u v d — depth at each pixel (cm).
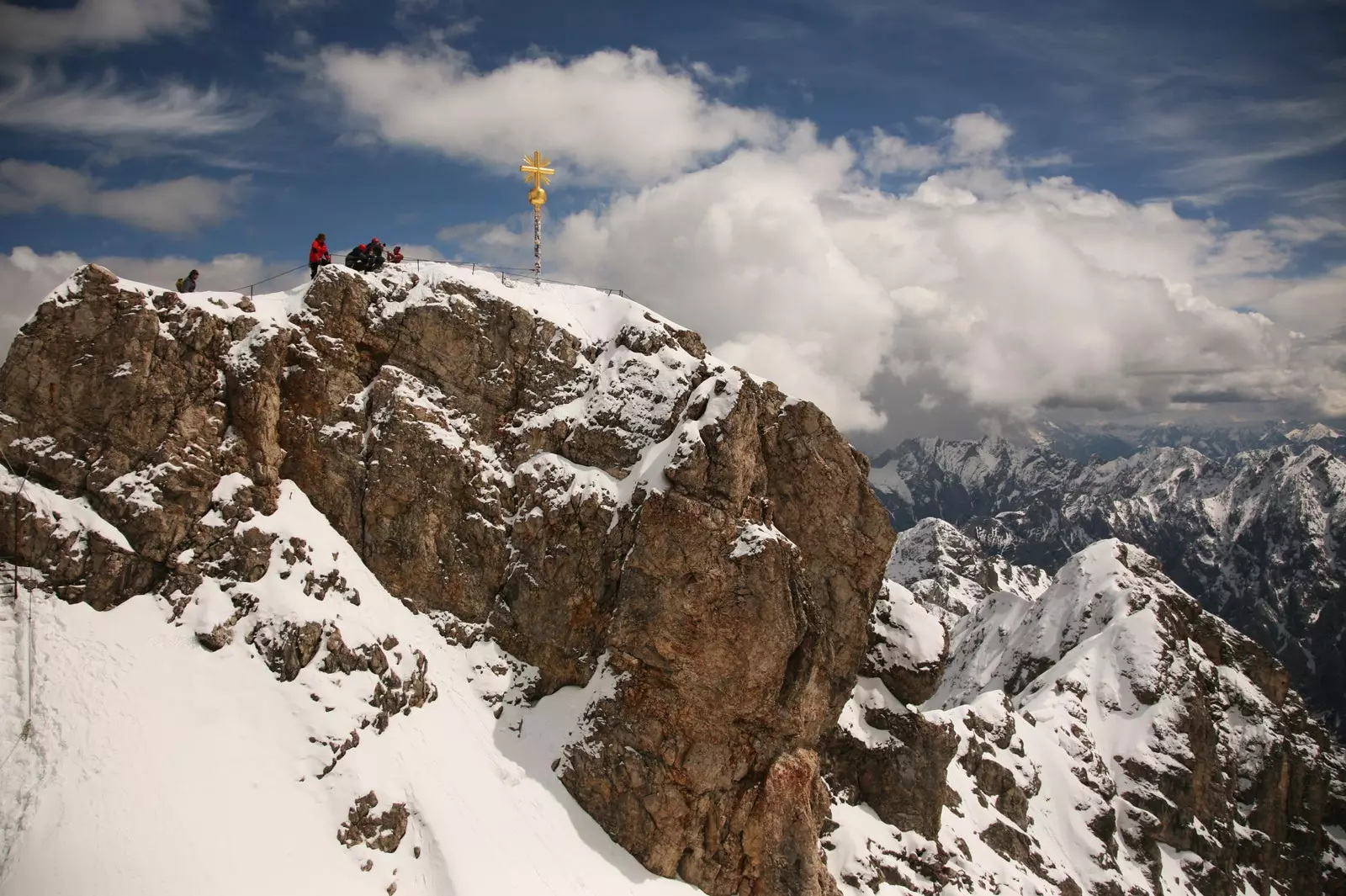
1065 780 12112
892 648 9438
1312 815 14562
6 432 6662
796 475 8038
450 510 7781
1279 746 14350
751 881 7181
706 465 7444
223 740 6078
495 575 7800
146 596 6675
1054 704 13112
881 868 8462
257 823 5784
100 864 5244
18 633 6172
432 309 8006
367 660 6775
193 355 7131
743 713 7269
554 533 7788
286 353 7575
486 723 7344
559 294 8994
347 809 6091
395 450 7662
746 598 7225
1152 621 14400
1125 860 12000
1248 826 13850
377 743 6525
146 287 7112
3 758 5606
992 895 9088
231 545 6919
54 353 6806
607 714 7300
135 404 6888
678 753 7194
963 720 11431
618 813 7112
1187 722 13288
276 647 6556
